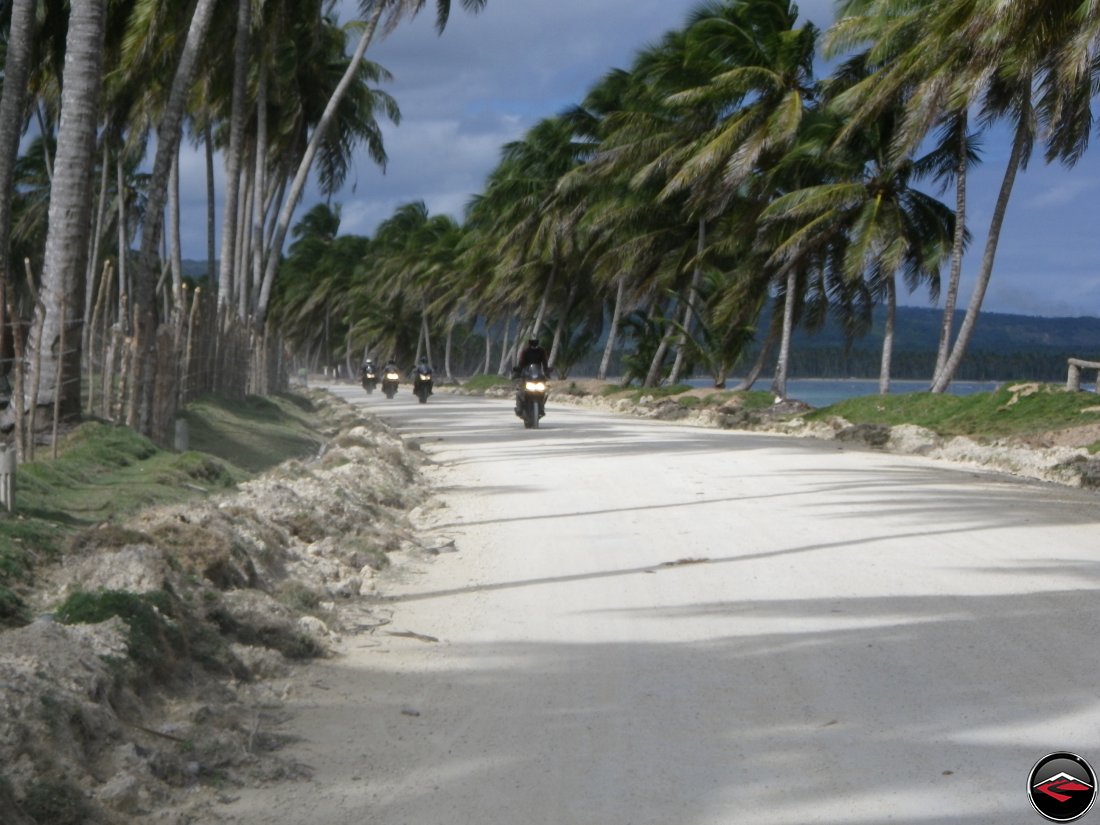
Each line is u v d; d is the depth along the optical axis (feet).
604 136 153.38
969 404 77.30
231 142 89.76
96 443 40.29
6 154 53.47
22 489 30.76
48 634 16.57
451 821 13.52
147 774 14.19
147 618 18.08
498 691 18.79
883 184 98.89
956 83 68.64
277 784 14.69
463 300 226.38
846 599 25.09
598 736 16.49
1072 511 37.73
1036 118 79.51
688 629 22.82
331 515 33.27
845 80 108.17
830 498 41.47
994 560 29.04
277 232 100.58
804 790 14.32
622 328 163.12
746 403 104.47
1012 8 58.75
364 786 14.62
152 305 48.14
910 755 15.48
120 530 23.56
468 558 31.35
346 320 319.47
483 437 76.43
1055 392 72.49
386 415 105.60
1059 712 17.16
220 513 27.37
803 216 106.42
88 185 44.14
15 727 13.57
